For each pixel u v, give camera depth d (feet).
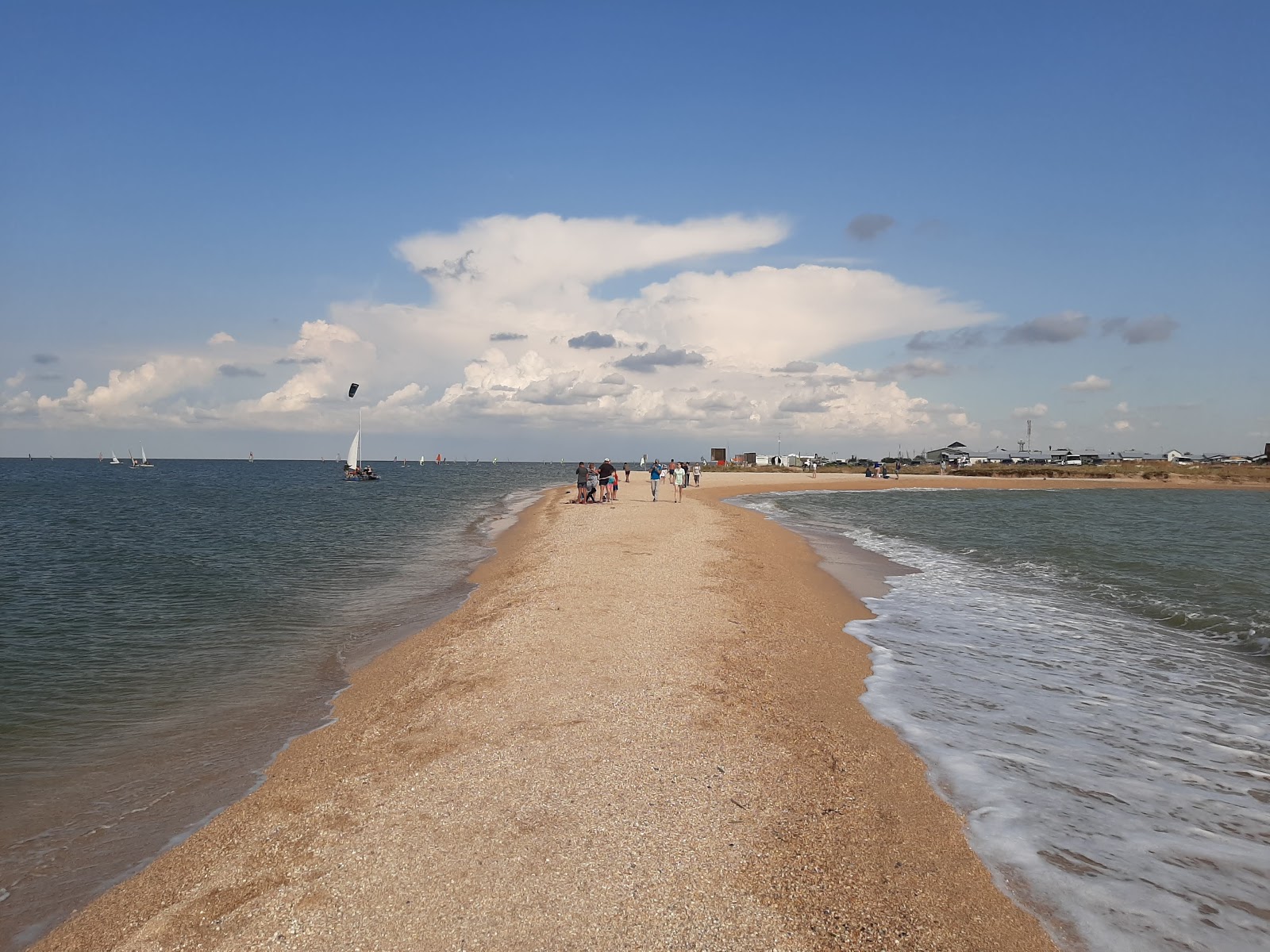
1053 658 36.17
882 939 14.11
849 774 21.91
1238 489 285.02
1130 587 55.93
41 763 24.62
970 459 488.02
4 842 19.65
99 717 28.94
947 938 14.30
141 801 21.90
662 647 34.58
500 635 36.42
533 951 13.43
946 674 33.14
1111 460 517.14
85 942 14.88
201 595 53.21
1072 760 23.73
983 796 20.94
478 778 20.89
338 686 32.78
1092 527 107.86
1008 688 31.19
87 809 21.44
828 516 126.21
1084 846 18.29
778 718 26.43
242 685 32.99
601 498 135.54
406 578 60.85
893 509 146.61
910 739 25.21
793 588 53.01
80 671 34.81
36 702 30.58
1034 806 20.39
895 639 39.63
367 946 13.67
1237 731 26.58
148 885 16.79
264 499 183.11
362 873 16.17
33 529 101.19
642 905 14.83
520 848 17.03
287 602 50.83
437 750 23.12
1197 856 18.02
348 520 119.24
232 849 18.01
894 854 17.48
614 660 32.37
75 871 18.17
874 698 29.58
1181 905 15.93
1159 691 30.94
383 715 27.48
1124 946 14.40
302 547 81.56
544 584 49.29
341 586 57.06
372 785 20.80
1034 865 17.35
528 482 314.35
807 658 34.91
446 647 35.91
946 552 76.89
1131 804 20.74
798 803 19.84
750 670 31.96
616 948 13.55
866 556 73.46
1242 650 37.91
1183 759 23.98
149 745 26.21
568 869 16.11
